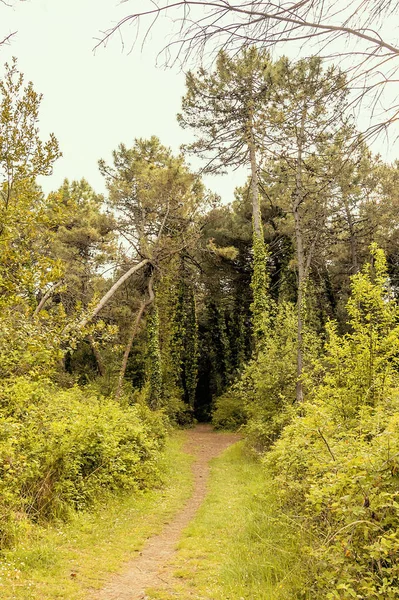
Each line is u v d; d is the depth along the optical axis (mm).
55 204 7656
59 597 5094
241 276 32469
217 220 29922
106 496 10023
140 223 24359
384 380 8008
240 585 5141
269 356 17031
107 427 11461
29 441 7926
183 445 21922
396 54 2480
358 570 3576
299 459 6105
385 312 8367
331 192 14711
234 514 8672
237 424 28797
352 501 3787
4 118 6805
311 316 23281
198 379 34938
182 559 6570
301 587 4492
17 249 7176
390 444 3920
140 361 28484
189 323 34281
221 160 21391
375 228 22125
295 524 5559
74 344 7703
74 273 22109
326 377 8938
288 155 12320
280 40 2535
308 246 20922
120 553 6938
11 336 6676
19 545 6211
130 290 27188
